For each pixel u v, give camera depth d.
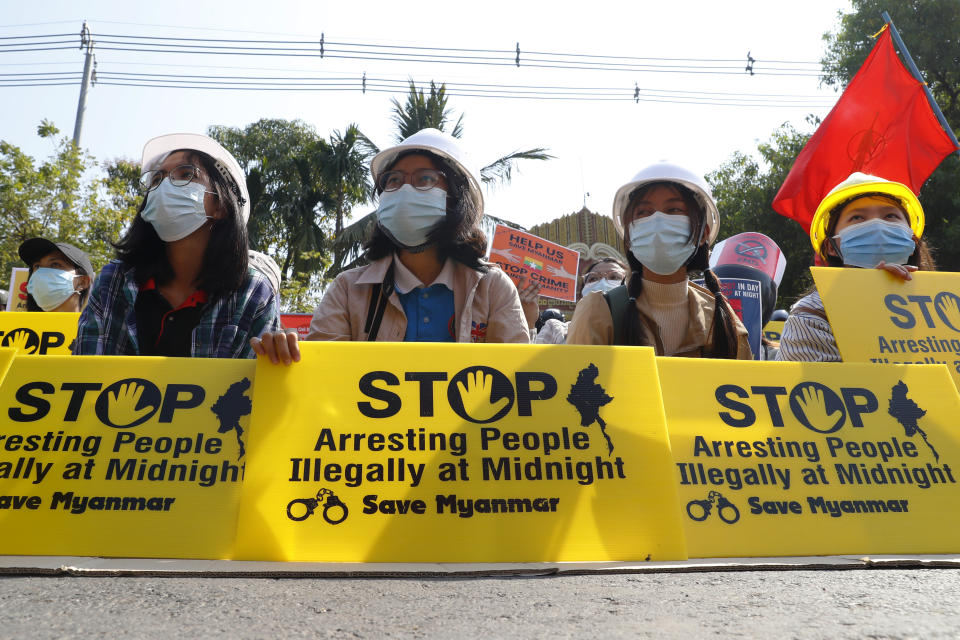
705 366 2.22
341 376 2.04
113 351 2.67
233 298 2.79
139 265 2.77
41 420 1.97
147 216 2.75
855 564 1.78
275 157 23.64
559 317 6.47
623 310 3.08
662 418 2.06
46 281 4.80
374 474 1.91
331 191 22.09
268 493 1.87
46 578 1.56
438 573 1.64
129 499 1.86
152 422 1.98
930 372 2.32
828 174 5.39
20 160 13.79
